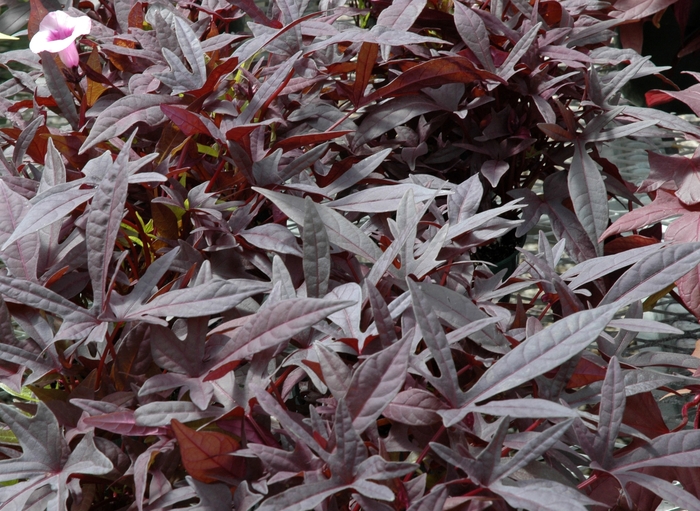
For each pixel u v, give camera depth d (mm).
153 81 1290
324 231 1111
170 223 1199
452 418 1022
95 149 1276
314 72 1310
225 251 1202
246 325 1055
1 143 1335
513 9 1543
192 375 1071
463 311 1114
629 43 2383
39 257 1152
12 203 1159
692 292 1325
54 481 1043
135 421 1044
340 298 1099
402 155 1394
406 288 1125
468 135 1438
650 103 1586
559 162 1448
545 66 1387
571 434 1087
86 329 1072
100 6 1514
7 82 1405
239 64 1222
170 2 1457
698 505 1022
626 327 1111
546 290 1171
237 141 1206
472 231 1221
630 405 1172
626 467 1049
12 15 1753
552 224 1385
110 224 1087
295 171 1203
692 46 2371
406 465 1001
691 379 1144
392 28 1301
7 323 1112
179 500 1044
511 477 1066
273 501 991
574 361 1073
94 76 1305
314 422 1034
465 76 1319
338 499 1050
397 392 1023
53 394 1112
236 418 1062
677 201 1394
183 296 1077
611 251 1405
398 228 1145
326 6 1467
